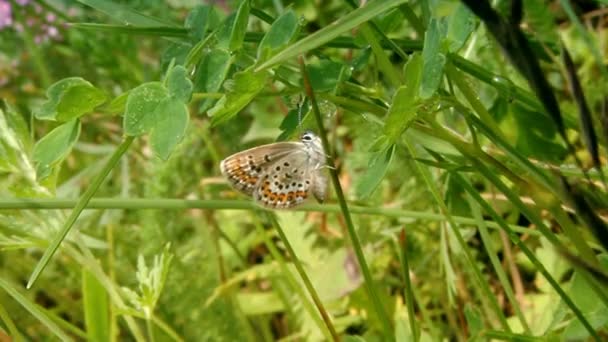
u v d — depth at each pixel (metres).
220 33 0.16
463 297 0.23
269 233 0.28
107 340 0.22
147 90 0.15
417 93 0.15
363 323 0.25
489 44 0.19
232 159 0.19
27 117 0.34
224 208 0.19
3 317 0.19
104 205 0.18
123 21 0.18
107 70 0.29
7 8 0.34
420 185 0.24
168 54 0.17
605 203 0.15
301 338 0.25
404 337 0.18
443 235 0.21
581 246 0.16
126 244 0.26
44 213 0.19
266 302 0.26
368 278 0.17
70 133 0.16
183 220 0.26
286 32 0.15
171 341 0.24
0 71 0.34
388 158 0.16
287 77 0.17
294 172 0.19
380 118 0.17
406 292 0.18
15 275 0.28
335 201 0.27
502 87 0.17
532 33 0.19
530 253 0.17
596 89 0.24
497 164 0.16
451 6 0.21
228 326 0.25
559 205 0.16
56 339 0.26
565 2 0.15
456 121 0.23
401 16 0.18
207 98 0.16
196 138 0.27
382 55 0.16
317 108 0.16
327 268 0.25
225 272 0.26
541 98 0.13
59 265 0.27
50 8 0.29
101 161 0.29
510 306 0.24
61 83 0.15
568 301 0.16
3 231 0.21
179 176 0.27
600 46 0.25
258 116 0.28
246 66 0.17
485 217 0.23
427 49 0.15
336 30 0.15
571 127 0.19
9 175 0.24
